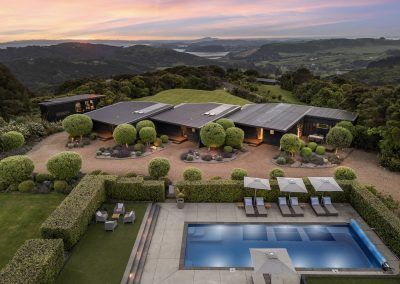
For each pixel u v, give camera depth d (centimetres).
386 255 1775
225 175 2830
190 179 2469
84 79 8719
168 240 1919
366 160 3183
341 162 3116
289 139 3122
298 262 1762
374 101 3412
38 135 3956
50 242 1559
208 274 1634
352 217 2161
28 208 2172
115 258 1703
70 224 1738
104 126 3947
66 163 2470
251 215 2172
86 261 1672
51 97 6588
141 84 7500
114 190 2325
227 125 3516
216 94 6912
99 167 3012
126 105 4572
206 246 1905
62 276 1559
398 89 3359
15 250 1728
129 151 3347
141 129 3525
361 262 1764
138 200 2348
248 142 3619
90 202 2002
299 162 3102
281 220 2133
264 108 4241
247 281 1584
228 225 2098
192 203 2356
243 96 7369
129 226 2005
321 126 3744
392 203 2216
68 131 3656
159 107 4306
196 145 3625
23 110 5741
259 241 1955
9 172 2408
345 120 3553
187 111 4172
